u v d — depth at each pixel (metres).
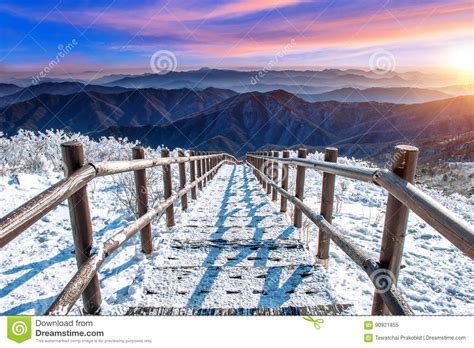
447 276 2.79
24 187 5.39
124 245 3.18
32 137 9.66
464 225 0.90
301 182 3.60
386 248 1.46
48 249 3.08
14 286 2.36
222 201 5.95
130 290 2.19
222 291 2.16
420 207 1.10
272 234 3.49
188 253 2.90
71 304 1.28
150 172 6.38
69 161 1.58
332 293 2.13
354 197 6.72
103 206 4.88
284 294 2.12
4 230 0.90
